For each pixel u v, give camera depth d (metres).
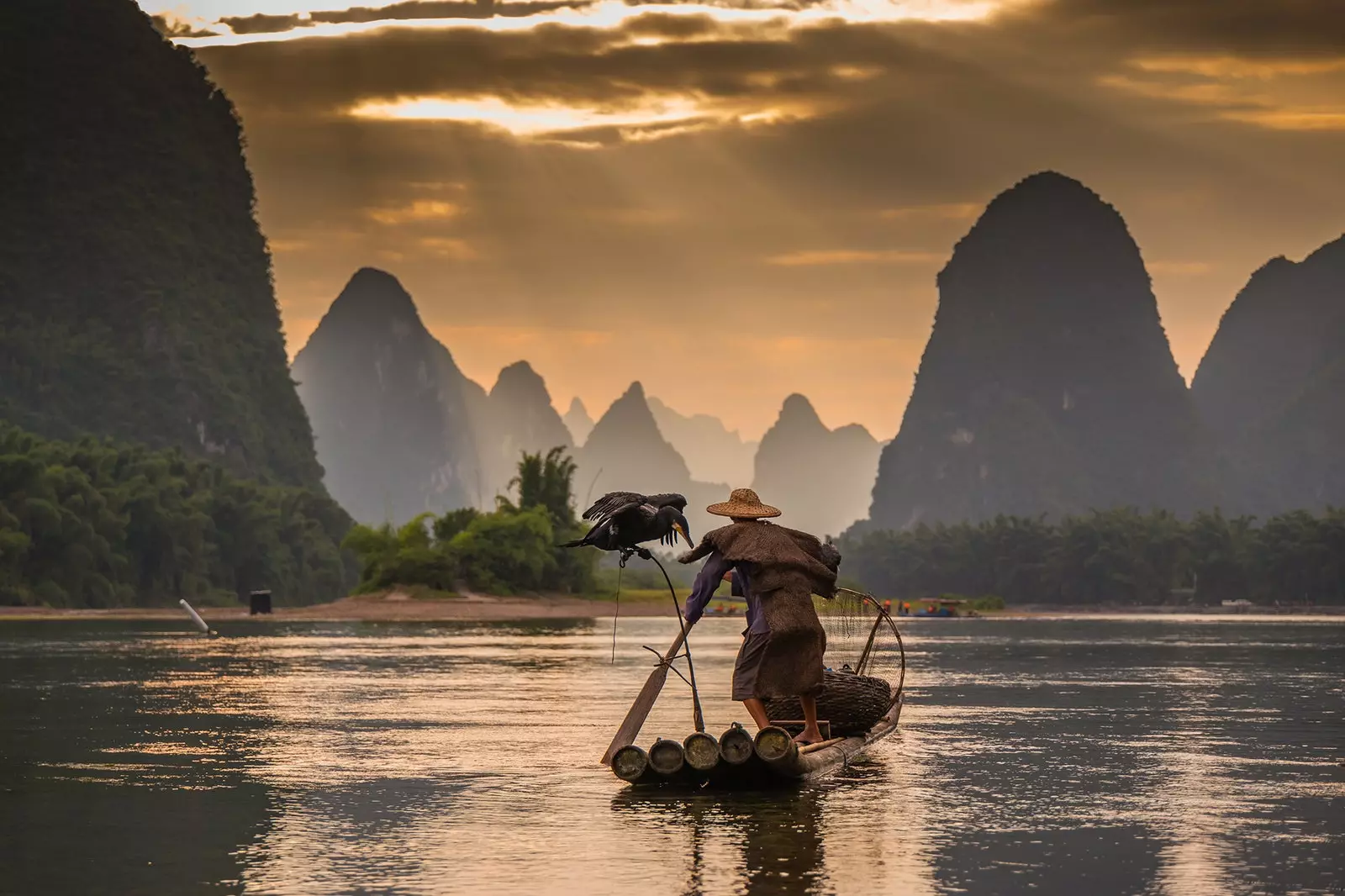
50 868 10.76
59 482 128.75
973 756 17.66
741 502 15.41
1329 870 10.52
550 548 116.38
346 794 14.45
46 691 29.03
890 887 9.95
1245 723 22.36
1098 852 11.20
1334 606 194.12
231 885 10.11
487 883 10.14
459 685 30.53
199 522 141.88
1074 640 66.38
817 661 15.14
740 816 12.96
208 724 21.95
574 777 15.65
